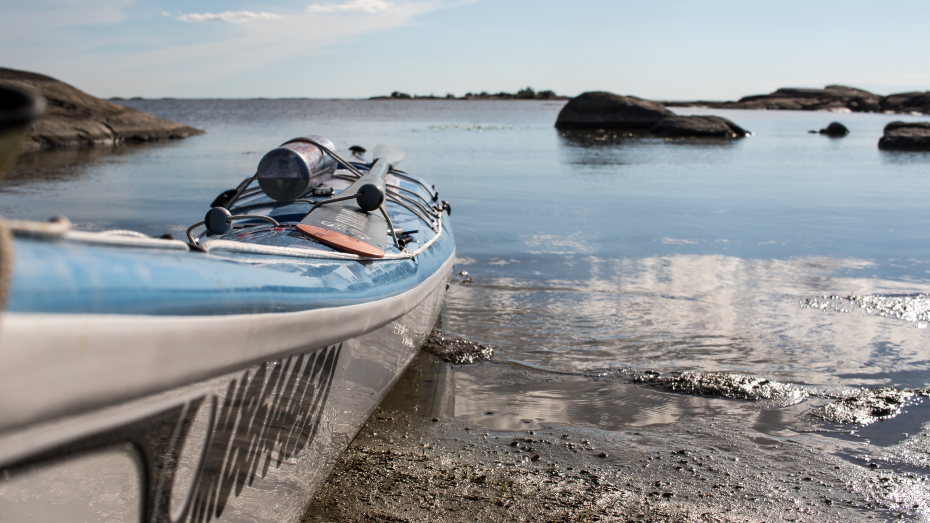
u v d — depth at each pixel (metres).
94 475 1.30
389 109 111.56
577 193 13.32
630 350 4.87
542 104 173.25
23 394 0.83
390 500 2.83
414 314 3.61
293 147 3.99
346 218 3.31
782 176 16.78
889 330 5.28
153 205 10.59
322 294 2.06
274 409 1.93
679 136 35.34
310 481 2.49
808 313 5.73
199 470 1.62
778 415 3.81
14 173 14.71
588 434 3.57
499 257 7.77
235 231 3.09
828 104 116.50
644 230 9.46
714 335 5.18
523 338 5.10
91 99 26.41
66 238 1.06
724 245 8.48
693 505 2.85
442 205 6.21
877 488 3.00
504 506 2.82
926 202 12.21
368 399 3.12
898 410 3.85
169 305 1.17
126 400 1.12
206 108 115.69
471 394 4.09
